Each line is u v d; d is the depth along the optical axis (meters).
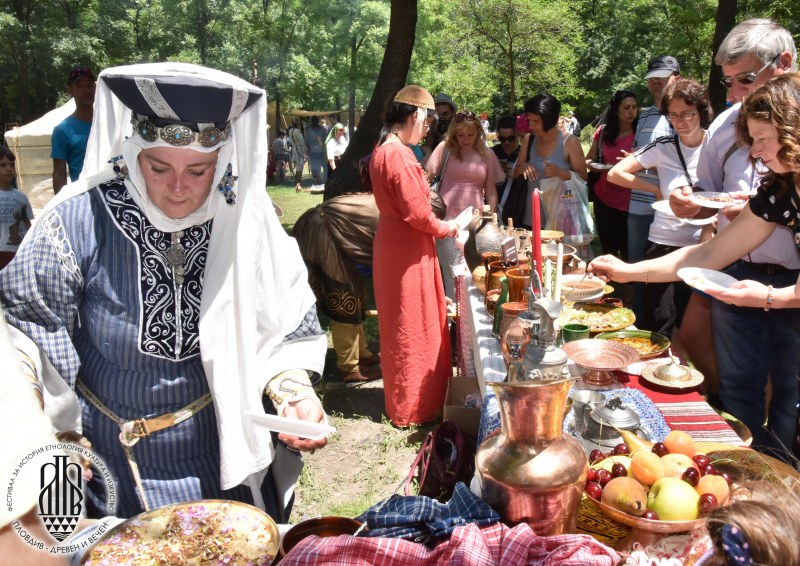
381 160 3.46
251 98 1.54
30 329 1.53
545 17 15.90
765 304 2.20
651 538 1.38
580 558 1.15
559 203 4.54
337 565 1.21
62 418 1.59
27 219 5.11
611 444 1.70
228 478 1.67
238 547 1.38
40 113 30.05
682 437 1.55
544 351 1.39
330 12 24.83
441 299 3.81
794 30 13.16
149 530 1.42
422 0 20.72
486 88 20.16
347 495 3.33
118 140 1.66
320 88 27.47
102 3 29.89
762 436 2.80
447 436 2.90
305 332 1.82
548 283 1.71
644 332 2.67
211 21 27.80
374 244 3.71
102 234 1.58
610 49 32.84
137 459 1.69
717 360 2.90
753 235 2.46
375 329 5.65
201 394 1.70
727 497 1.36
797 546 0.92
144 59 29.97
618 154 5.45
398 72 7.64
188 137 1.46
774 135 2.10
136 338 1.61
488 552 1.18
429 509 1.34
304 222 4.40
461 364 3.93
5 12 28.30
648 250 3.96
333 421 4.05
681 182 3.77
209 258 1.64
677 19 18.69
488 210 3.77
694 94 3.62
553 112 5.04
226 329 1.65
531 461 1.25
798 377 2.57
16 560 0.74
